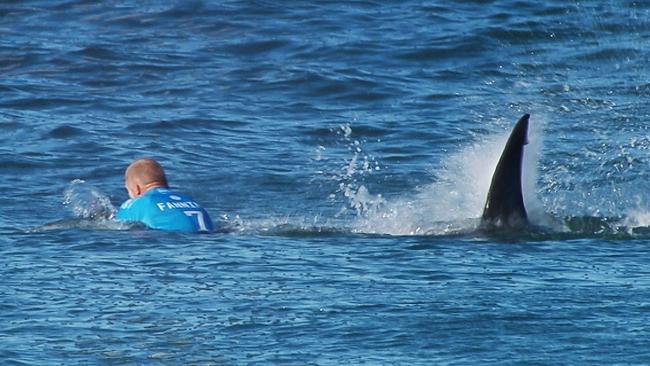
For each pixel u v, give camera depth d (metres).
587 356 31.27
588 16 82.81
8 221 48.62
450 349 31.89
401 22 82.50
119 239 43.62
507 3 86.75
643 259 41.06
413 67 74.56
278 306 35.56
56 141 61.25
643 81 70.81
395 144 61.09
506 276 38.72
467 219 46.47
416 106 67.56
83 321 34.31
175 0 85.75
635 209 49.31
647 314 34.53
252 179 55.81
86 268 39.69
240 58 76.25
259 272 39.22
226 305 35.72
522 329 33.31
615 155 57.72
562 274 38.97
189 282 38.12
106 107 67.31
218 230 45.84
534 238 44.12
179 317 34.66
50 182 55.12
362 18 83.31
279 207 51.69
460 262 40.50
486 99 68.50
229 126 64.31
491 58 75.88
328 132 63.31
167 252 41.75
